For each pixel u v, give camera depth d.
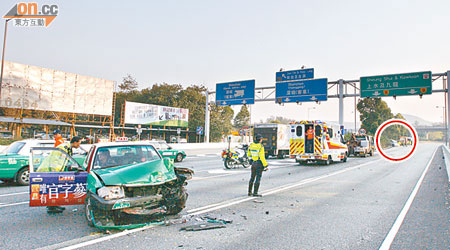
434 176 13.95
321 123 19.08
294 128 19.91
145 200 5.46
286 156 28.23
